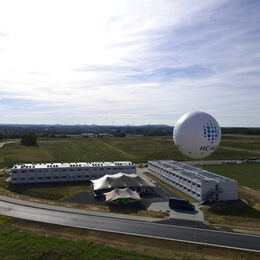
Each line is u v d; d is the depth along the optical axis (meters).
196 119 60.78
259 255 31.61
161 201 55.28
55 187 66.38
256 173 87.12
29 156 122.06
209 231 38.94
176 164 80.69
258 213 49.44
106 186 58.38
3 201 52.91
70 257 29.58
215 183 55.97
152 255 30.94
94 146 173.12
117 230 38.56
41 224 40.31
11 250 30.44
